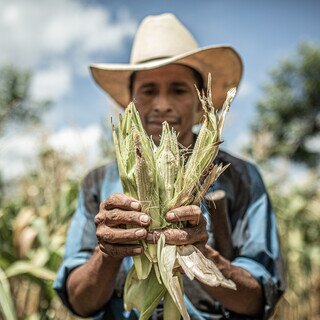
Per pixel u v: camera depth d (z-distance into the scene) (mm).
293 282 5484
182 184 1526
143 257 1560
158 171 1532
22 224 3623
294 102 19766
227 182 2113
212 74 2510
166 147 1533
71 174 4316
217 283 1431
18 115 15891
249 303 1929
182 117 2150
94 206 2170
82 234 2123
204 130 1529
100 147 4461
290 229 5719
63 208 4129
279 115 19734
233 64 2500
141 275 1548
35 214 4090
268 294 1938
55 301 3645
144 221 1489
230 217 2088
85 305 1966
